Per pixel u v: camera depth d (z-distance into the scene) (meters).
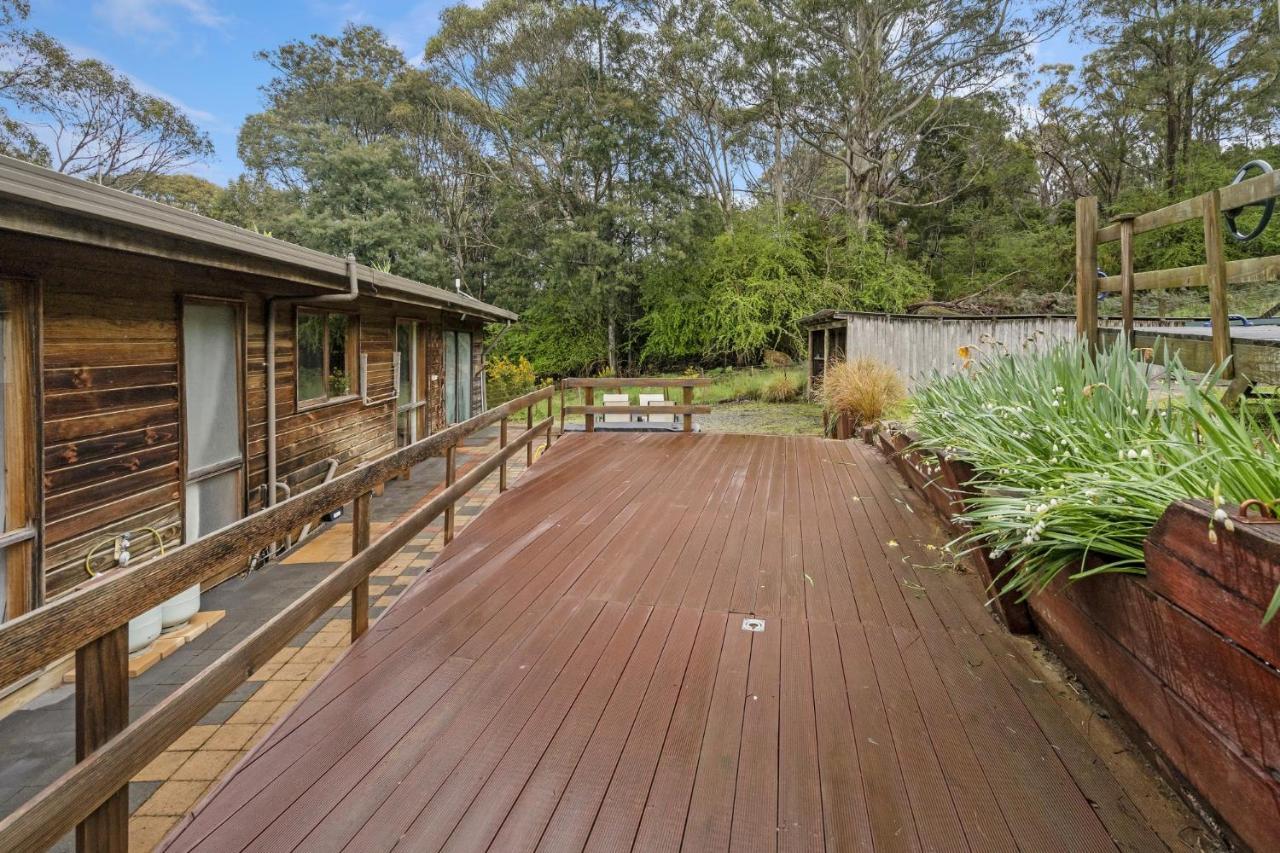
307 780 1.48
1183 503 1.27
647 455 5.90
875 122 19.94
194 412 3.98
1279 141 20.12
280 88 22.38
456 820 1.36
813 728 1.68
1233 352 2.24
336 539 4.86
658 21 19.69
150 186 19.03
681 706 1.79
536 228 20.20
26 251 2.71
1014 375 2.70
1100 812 1.36
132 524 3.42
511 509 3.97
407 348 8.05
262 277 4.06
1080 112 21.42
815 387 11.89
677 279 19.59
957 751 1.58
